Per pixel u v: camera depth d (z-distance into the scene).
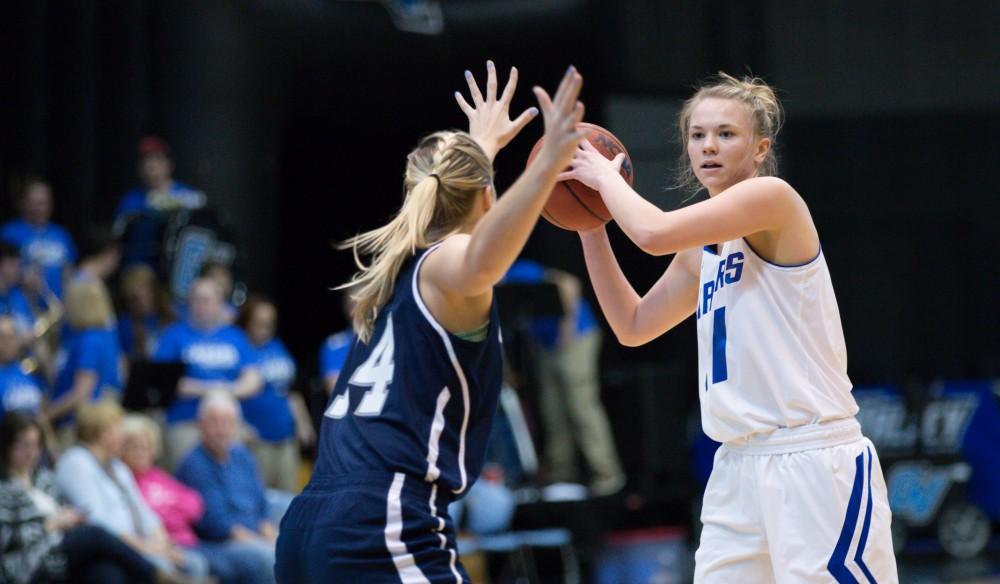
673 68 19.12
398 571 4.00
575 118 3.73
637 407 14.38
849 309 19.69
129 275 12.47
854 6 20.00
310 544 4.07
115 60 15.84
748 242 4.53
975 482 14.88
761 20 19.64
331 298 21.48
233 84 16.44
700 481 15.55
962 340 19.72
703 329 4.66
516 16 18.31
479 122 4.68
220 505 10.25
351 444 4.16
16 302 12.01
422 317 4.15
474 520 11.95
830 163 19.91
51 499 9.10
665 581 12.59
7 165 15.06
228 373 11.94
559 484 13.50
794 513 4.33
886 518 4.46
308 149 20.64
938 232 19.98
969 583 12.80
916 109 20.06
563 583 12.89
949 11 20.19
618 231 18.16
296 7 17.06
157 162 13.81
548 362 14.04
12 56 15.19
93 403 10.77
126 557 9.09
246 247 16.58
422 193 4.34
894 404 14.98
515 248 3.84
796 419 4.39
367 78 17.98
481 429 4.30
